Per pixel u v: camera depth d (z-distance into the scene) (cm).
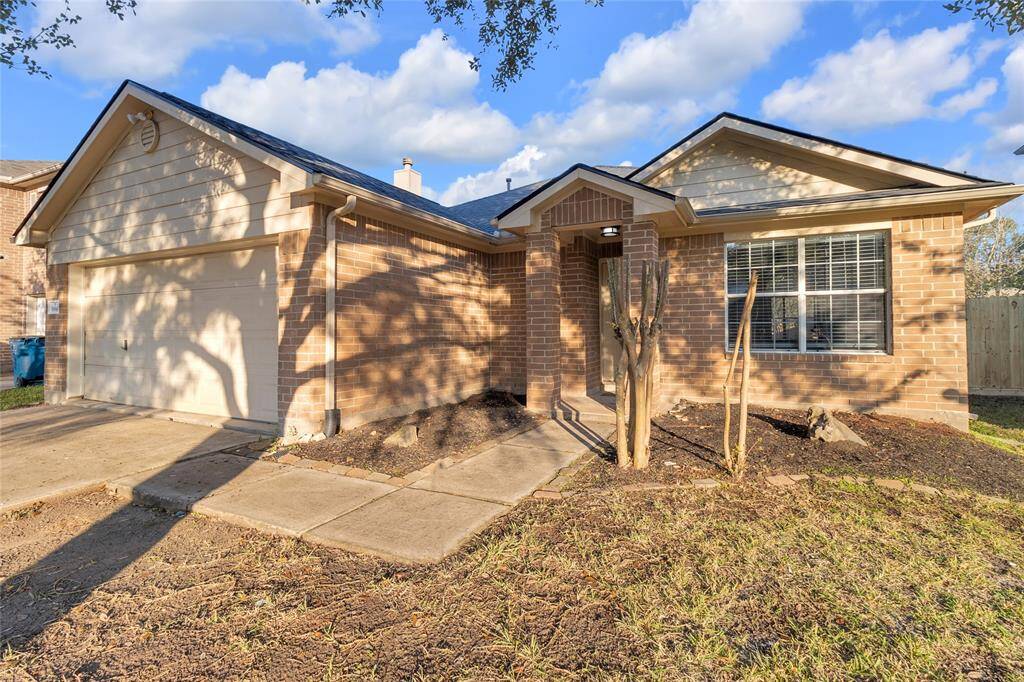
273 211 649
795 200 795
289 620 263
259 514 398
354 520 385
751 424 678
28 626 265
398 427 671
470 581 296
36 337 1245
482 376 994
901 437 604
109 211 823
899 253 723
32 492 454
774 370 791
